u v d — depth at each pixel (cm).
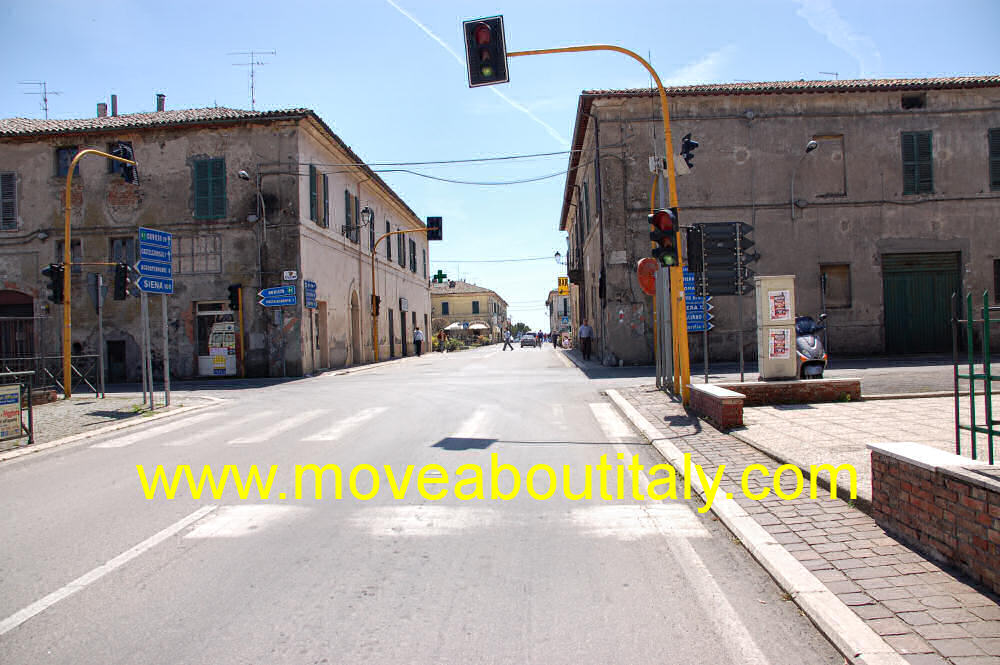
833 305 2122
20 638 339
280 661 312
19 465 834
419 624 349
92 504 615
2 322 1577
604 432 941
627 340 2088
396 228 3784
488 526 522
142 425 1152
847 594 358
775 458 682
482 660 310
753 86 2131
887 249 2117
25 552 478
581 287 3291
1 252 2320
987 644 301
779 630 337
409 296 4112
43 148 2312
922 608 338
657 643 325
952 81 2122
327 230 2527
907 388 1186
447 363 2836
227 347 2231
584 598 381
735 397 868
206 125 2233
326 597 387
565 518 540
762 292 1157
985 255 2130
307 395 1562
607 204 2097
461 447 840
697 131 2111
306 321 2272
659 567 428
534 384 1642
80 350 2281
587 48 1041
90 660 315
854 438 752
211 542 493
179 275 2247
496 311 9950
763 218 2114
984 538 359
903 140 2130
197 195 2245
